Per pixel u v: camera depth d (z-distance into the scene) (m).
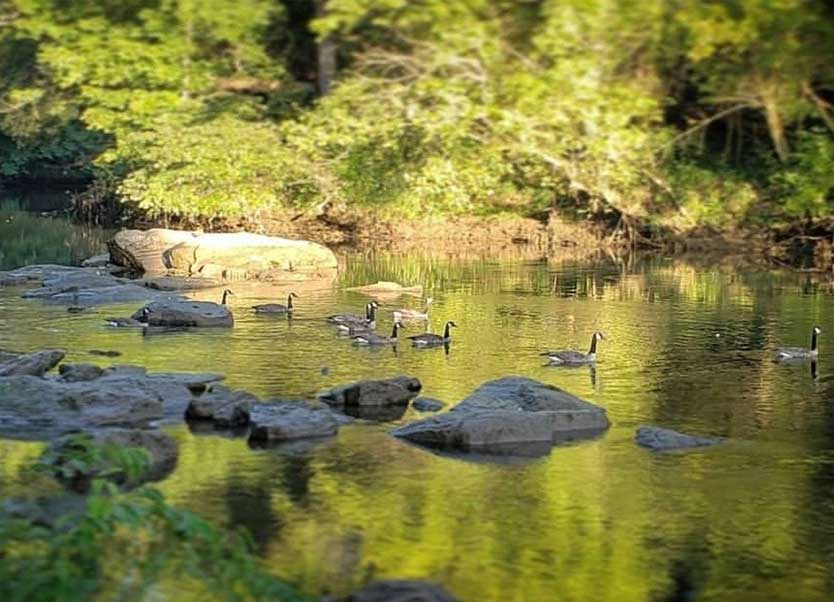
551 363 17.94
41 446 12.99
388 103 33.66
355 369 17.30
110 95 33.81
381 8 23.70
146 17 26.23
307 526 10.80
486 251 34.47
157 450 12.70
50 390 14.29
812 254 33.09
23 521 7.24
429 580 9.55
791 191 33.41
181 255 28.53
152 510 6.57
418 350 18.92
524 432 13.59
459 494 11.77
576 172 34.69
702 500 11.71
